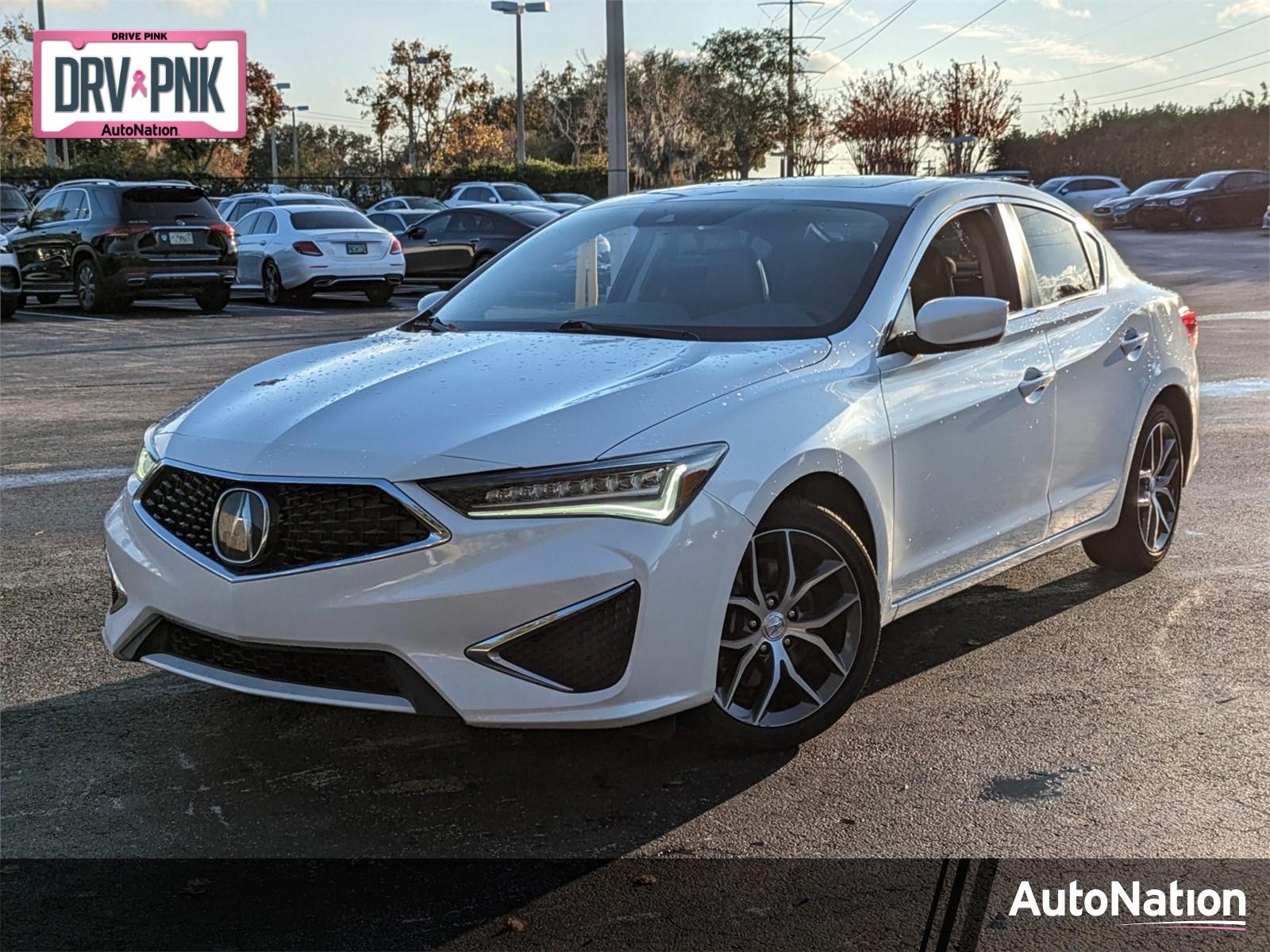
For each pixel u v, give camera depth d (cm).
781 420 350
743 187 483
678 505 323
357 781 351
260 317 1783
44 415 943
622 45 1264
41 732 383
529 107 6022
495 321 436
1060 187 4688
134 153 4500
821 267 418
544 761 363
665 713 325
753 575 346
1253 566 552
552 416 328
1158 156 5591
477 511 311
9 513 641
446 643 311
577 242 472
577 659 316
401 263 1983
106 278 1800
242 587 320
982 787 345
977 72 5644
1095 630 472
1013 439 438
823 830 321
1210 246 3080
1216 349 1230
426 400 345
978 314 387
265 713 397
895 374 392
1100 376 489
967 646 457
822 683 372
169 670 345
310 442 329
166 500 347
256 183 4025
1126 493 520
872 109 5675
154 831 322
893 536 388
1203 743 372
